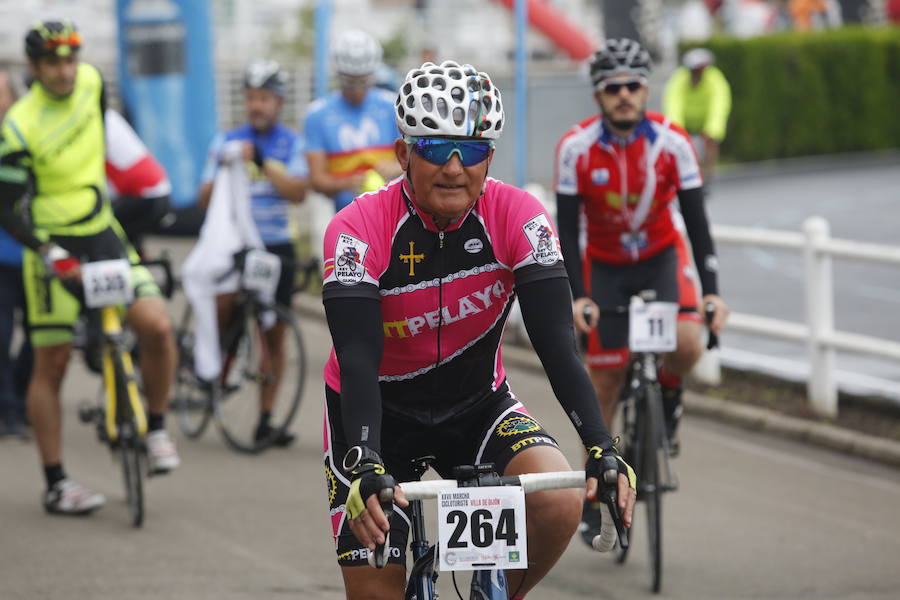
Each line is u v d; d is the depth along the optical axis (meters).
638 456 13.77
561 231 14.27
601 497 7.68
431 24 69.12
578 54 70.81
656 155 14.09
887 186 57.84
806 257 20.75
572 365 8.26
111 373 15.58
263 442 18.89
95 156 15.41
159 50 38.84
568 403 8.18
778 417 20.62
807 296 20.75
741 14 90.69
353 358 8.12
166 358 15.72
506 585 8.09
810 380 20.92
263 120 19.39
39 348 15.54
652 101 62.22
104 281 14.89
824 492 17.28
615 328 14.60
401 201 8.37
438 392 8.93
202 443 19.72
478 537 7.66
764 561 14.30
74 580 13.20
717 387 22.66
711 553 14.60
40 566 13.66
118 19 39.69
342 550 8.36
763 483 17.67
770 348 26.33
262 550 14.28
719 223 44.97
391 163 20.03
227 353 19.53
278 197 19.59
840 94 71.75
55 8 57.09
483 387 9.04
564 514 8.31
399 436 9.15
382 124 20.12
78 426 20.20
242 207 19.33
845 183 59.50
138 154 16.02
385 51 62.91
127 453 15.51
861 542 15.09
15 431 19.25
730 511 16.31
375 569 8.25
